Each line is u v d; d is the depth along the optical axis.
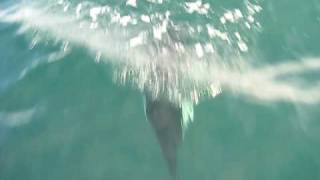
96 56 21.58
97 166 17.69
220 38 22.50
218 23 23.27
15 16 24.16
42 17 23.95
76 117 19.25
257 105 19.61
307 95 19.92
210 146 18.20
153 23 23.23
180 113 18.27
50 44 22.28
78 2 24.70
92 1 24.64
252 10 23.91
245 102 19.73
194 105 19.50
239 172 17.41
